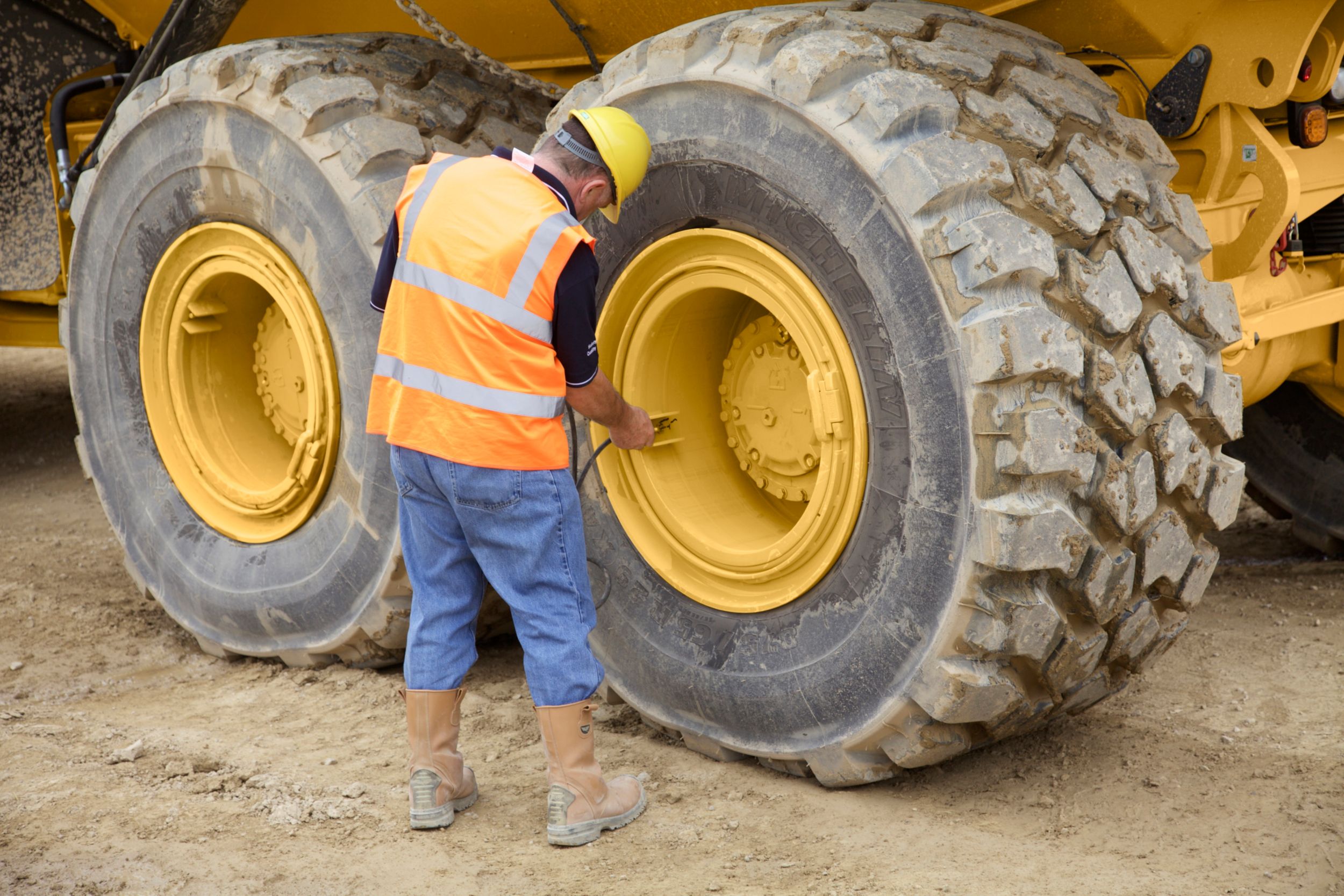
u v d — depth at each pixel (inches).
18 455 278.4
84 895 98.6
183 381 157.5
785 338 119.3
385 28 166.6
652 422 120.2
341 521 143.8
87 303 165.3
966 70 104.9
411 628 112.5
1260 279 137.3
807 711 113.5
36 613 176.2
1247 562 182.5
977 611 100.8
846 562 110.2
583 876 101.7
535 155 106.2
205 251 151.3
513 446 102.3
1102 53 125.5
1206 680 139.3
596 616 127.7
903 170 98.0
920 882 98.0
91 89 191.2
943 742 108.3
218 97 139.9
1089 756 121.3
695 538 120.9
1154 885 96.2
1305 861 99.2
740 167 110.4
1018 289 99.0
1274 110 135.7
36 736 132.1
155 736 131.7
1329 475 176.2
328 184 134.2
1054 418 97.5
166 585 163.2
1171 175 112.3
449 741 112.0
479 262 100.8
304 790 117.3
